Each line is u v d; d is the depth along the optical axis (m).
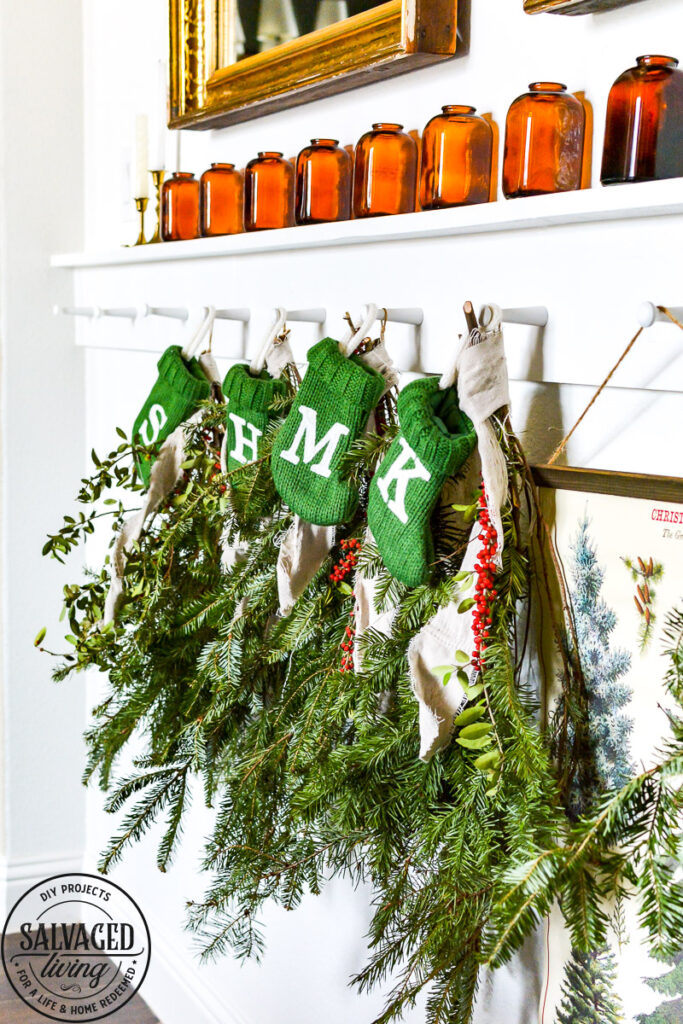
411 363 1.12
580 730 0.89
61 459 2.12
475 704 0.88
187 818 1.74
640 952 0.83
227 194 1.43
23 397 2.07
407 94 1.16
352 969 1.31
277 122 1.42
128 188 1.84
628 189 0.75
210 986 1.71
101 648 1.38
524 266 0.95
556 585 0.91
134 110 1.82
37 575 2.13
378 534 0.92
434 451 0.86
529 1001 0.99
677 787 0.77
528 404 0.99
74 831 2.25
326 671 1.07
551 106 0.89
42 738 2.19
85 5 2.03
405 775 0.94
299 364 1.33
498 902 0.71
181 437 1.33
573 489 0.88
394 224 1.00
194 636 1.30
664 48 0.84
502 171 0.94
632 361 0.85
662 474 0.84
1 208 2.00
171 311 1.52
